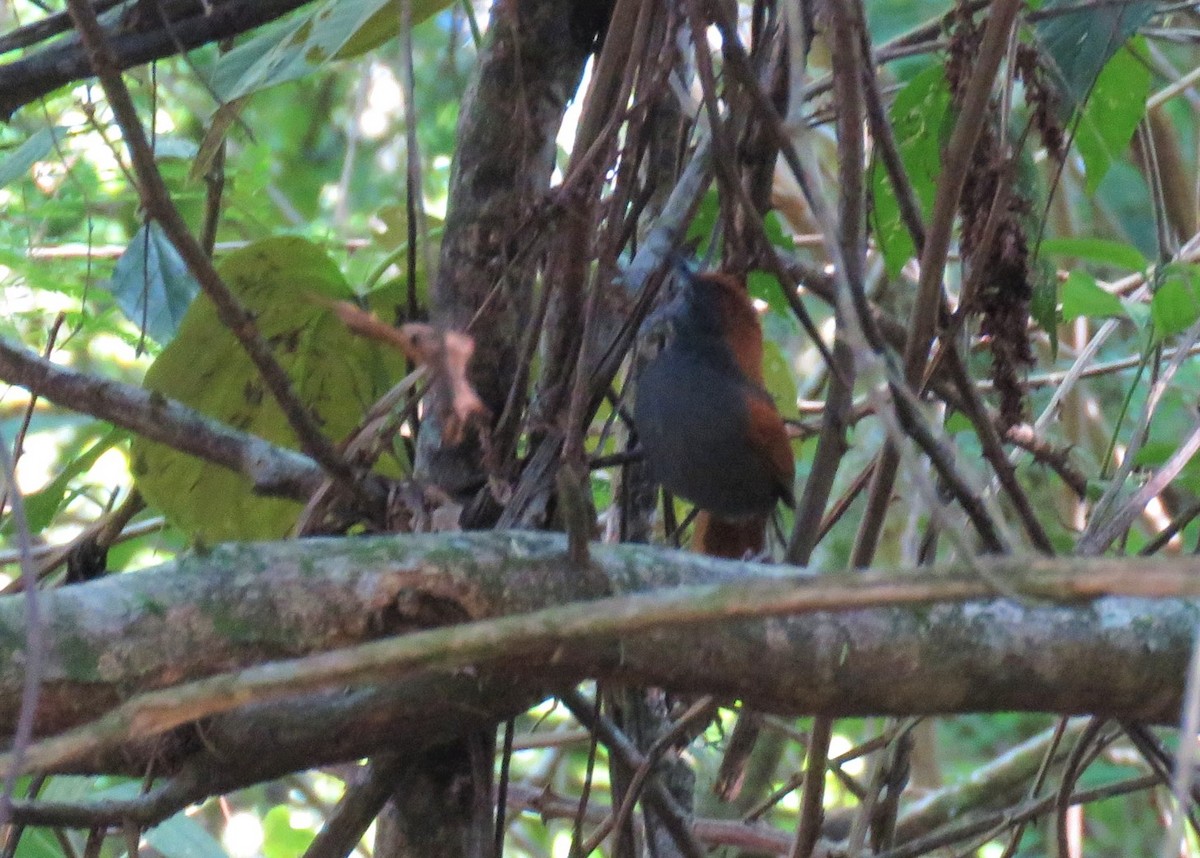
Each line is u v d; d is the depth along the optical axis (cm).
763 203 616
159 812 491
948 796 1106
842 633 446
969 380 526
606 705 662
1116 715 471
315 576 418
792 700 454
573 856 604
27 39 612
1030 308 607
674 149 708
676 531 790
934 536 634
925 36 772
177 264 751
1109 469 984
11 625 381
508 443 566
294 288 666
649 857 702
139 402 559
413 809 612
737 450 759
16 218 1005
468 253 625
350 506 556
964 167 457
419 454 620
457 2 633
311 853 583
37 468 1334
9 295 975
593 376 570
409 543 436
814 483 521
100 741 313
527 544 448
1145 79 666
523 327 624
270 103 1517
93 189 986
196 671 400
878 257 1078
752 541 822
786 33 592
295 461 566
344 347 684
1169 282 647
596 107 546
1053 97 535
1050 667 452
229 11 618
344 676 316
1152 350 707
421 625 428
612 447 938
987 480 708
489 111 623
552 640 314
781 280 497
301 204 1495
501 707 505
